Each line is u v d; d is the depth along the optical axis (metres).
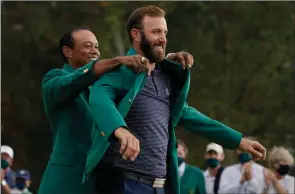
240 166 13.70
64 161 7.81
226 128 7.34
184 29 31.06
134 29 7.05
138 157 6.85
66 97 7.51
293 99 32.03
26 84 30.55
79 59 8.31
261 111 31.83
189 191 13.88
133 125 6.86
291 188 13.47
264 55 32.06
